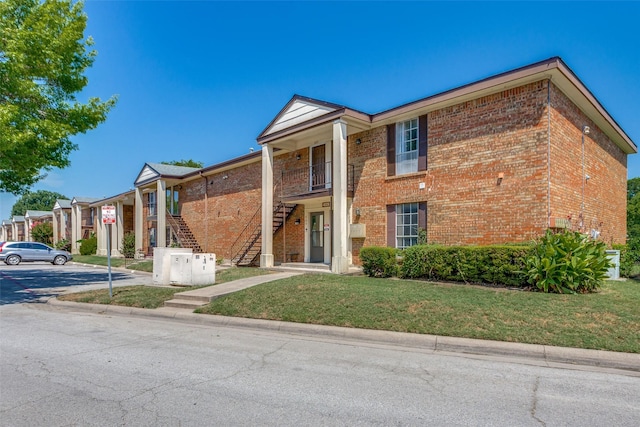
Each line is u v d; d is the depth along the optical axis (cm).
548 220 999
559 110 1074
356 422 365
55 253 2680
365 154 1448
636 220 3125
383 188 1380
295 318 775
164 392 440
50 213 5338
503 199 1080
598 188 1367
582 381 477
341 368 527
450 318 699
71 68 1253
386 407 399
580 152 1210
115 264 2406
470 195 1148
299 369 522
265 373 506
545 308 717
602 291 877
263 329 771
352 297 855
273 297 918
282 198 1666
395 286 972
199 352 607
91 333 739
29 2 1146
